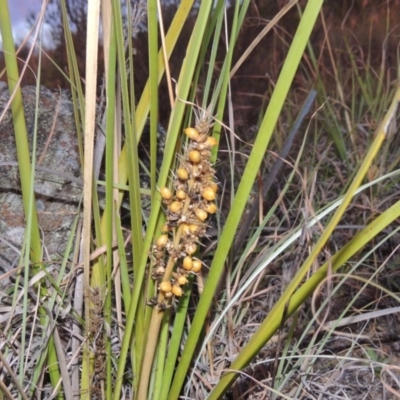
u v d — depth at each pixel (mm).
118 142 363
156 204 320
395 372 544
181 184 302
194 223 305
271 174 427
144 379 356
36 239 359
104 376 367
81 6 1110
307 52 1232
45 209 478
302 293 297
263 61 1267
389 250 740
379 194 791
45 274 368
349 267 674
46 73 1128
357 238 284
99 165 387
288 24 1253
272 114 277
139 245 339
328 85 1158
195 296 526
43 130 486
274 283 664
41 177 475
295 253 639
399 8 1235
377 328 647
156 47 303
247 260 615
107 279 362
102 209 501
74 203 492
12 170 470
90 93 294
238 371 316
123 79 299
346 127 1049
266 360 445
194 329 333
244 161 907
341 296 685
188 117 351
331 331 460
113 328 437
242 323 582
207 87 350
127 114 308
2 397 349
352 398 510
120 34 291
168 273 320
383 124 224
